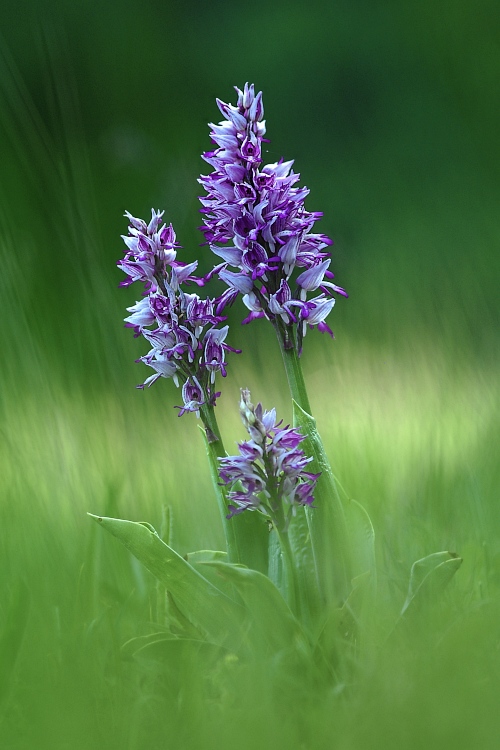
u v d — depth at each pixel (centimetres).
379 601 118
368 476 139
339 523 117
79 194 150
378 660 112
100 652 116
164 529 124
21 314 139
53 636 116
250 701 110
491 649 112
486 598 118
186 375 118
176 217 282
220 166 117
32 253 148
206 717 110
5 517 126
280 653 113
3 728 111
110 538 127
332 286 117
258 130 117
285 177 117
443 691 109
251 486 115
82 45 460
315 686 113
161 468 142
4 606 120
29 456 134
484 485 134
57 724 109
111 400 144
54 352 145
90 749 109
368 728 108
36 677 113
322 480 116
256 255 117
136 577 126
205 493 141
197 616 117
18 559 124
